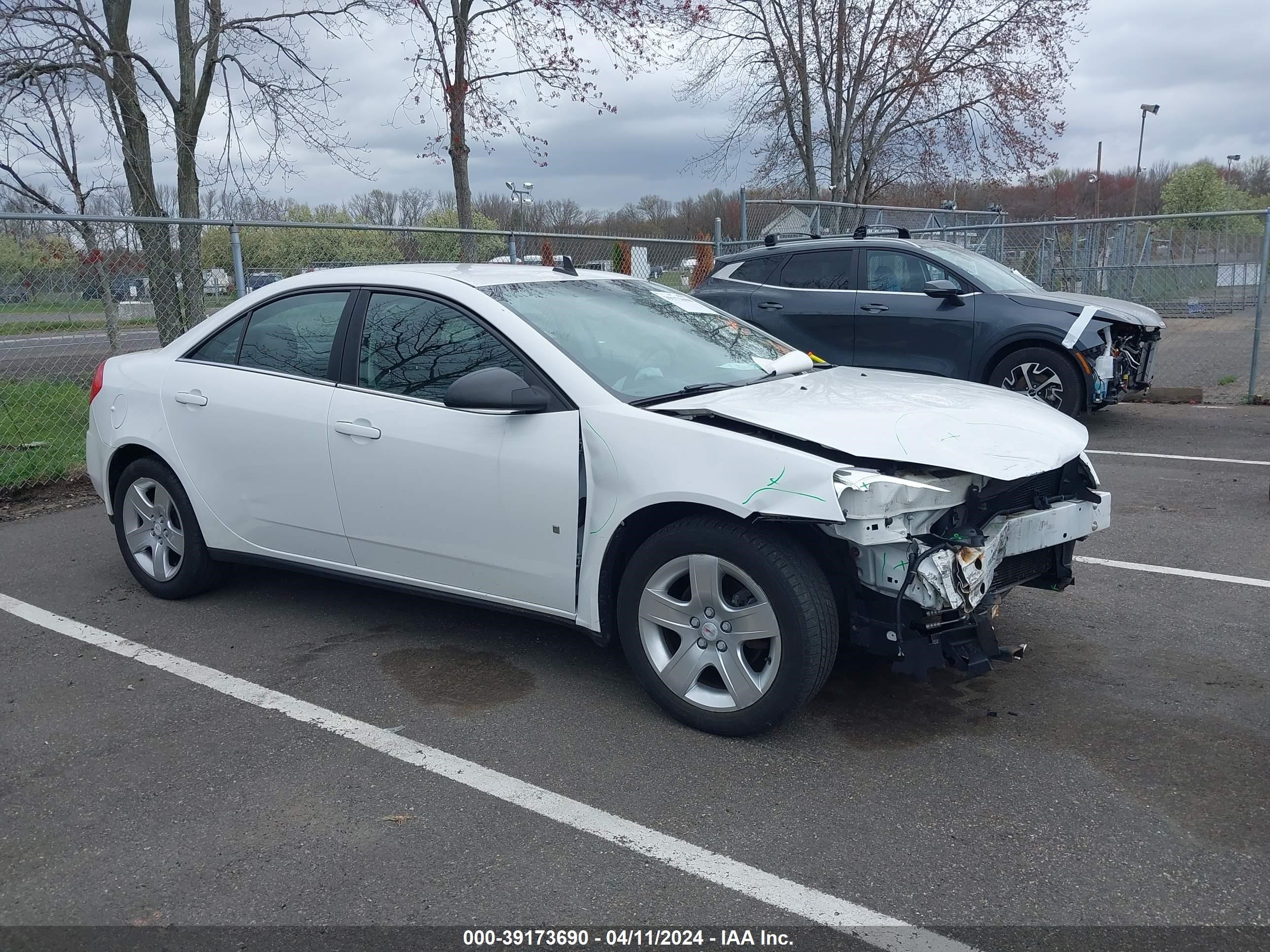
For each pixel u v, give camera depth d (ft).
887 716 12.59
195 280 27.02
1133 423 33.12
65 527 22.49
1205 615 15.80
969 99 58.08
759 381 13.97
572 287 15.03
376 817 10.44
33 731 12.51
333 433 14.38
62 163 42.42
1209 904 8.84
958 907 8.87
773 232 49.67
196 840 10.08
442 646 15.08
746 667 11.68
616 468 12.05
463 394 11.94
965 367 29.84
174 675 14.17
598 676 13.92
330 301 15.01
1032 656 14.40
